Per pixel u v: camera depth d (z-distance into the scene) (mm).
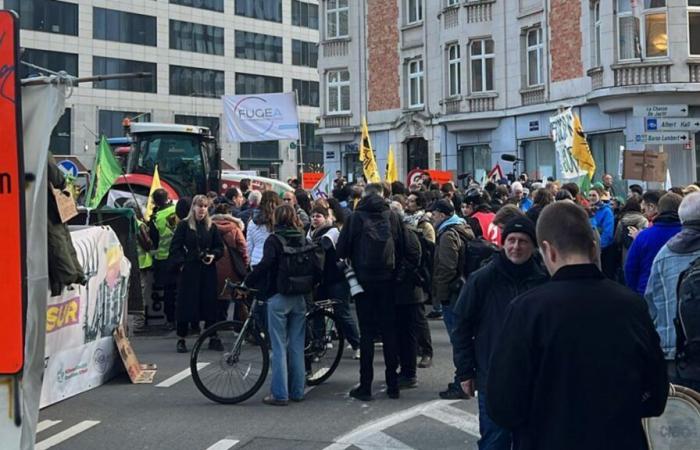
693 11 20953
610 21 21547
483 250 6836
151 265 11023
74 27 53281
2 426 4109
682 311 4395
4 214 4117
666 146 21047
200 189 17156
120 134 55438
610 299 2775
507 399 2766
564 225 2908
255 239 9211
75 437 6242
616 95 21328
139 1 56750
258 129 17875
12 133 4117
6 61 4125
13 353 4105
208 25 61250
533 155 26312
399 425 6496
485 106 27594
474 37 27781
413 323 7805
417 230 8039
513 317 2844
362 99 34000
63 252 5441
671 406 4180
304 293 7098
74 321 7121
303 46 68500
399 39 32188
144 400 7379
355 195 12406
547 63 25234
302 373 7316
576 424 2654
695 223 4836
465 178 20250
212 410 7023
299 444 6004
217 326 7355
